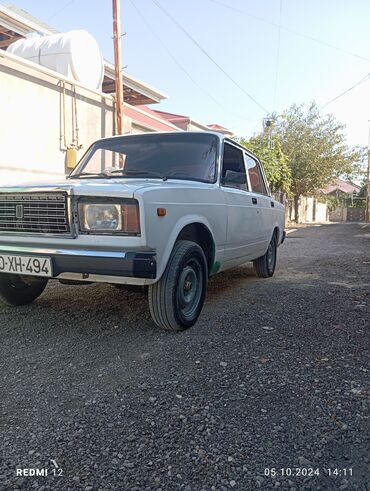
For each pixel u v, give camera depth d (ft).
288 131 91.45
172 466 6.06
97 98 31.07
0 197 10.71
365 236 51.29
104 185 10.07
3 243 10.87
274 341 11.03
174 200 10.65
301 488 5.66
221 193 13.47
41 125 25.76
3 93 23.09
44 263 10.25
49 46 28.86
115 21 34.32
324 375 9.02
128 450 6.41
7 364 9.50
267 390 8.32
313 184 93.66
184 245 11.30
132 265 9.42
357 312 13.92
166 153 14.25
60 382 8.64
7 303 13.62
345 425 7.12
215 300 15.49
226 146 15.12
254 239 17.06
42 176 25.91
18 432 6.88
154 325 12.18
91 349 10.38
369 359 9.91
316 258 28.30
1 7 37.60
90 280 10.37
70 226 9.89
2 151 23.21
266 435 6.82
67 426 7.04
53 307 13.98
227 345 10.68
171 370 9.18
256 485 5.71
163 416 7.34
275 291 17.16
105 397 8.01
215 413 7.45
